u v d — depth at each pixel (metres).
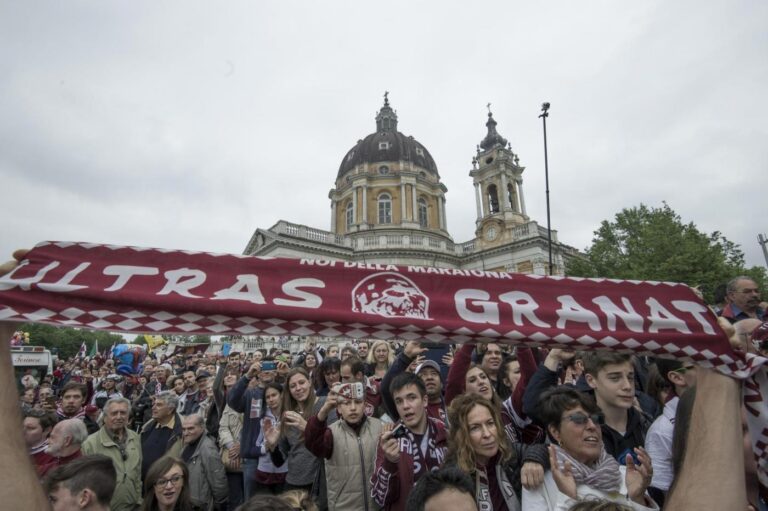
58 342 55.00
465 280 2.10
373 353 7.04
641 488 2.26
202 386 7.44
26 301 1.64
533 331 1.94
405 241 35.88
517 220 35.56
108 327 1.68
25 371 18.17
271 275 1.93
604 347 1.94
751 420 1.73
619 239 23.95
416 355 3.99
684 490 1.40
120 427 4.51
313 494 4.18
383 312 1.90
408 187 40.25
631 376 3.02
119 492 4.29
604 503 1.81
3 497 1.19
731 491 1.33
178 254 1.92
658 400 4.07
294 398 4.73
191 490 4.59
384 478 2.89
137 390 10.95
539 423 3.29
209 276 1.87
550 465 2.47
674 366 3.26
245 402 5.42
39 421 4.22
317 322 1.85
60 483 2.41
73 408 5.68
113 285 1.74
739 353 1.75
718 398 1.59
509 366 4.79
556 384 3.23
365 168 41.75
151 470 3.40
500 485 2.72
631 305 2.06
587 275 23.73
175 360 14.68
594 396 3.42
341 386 3.64
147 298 1.72
